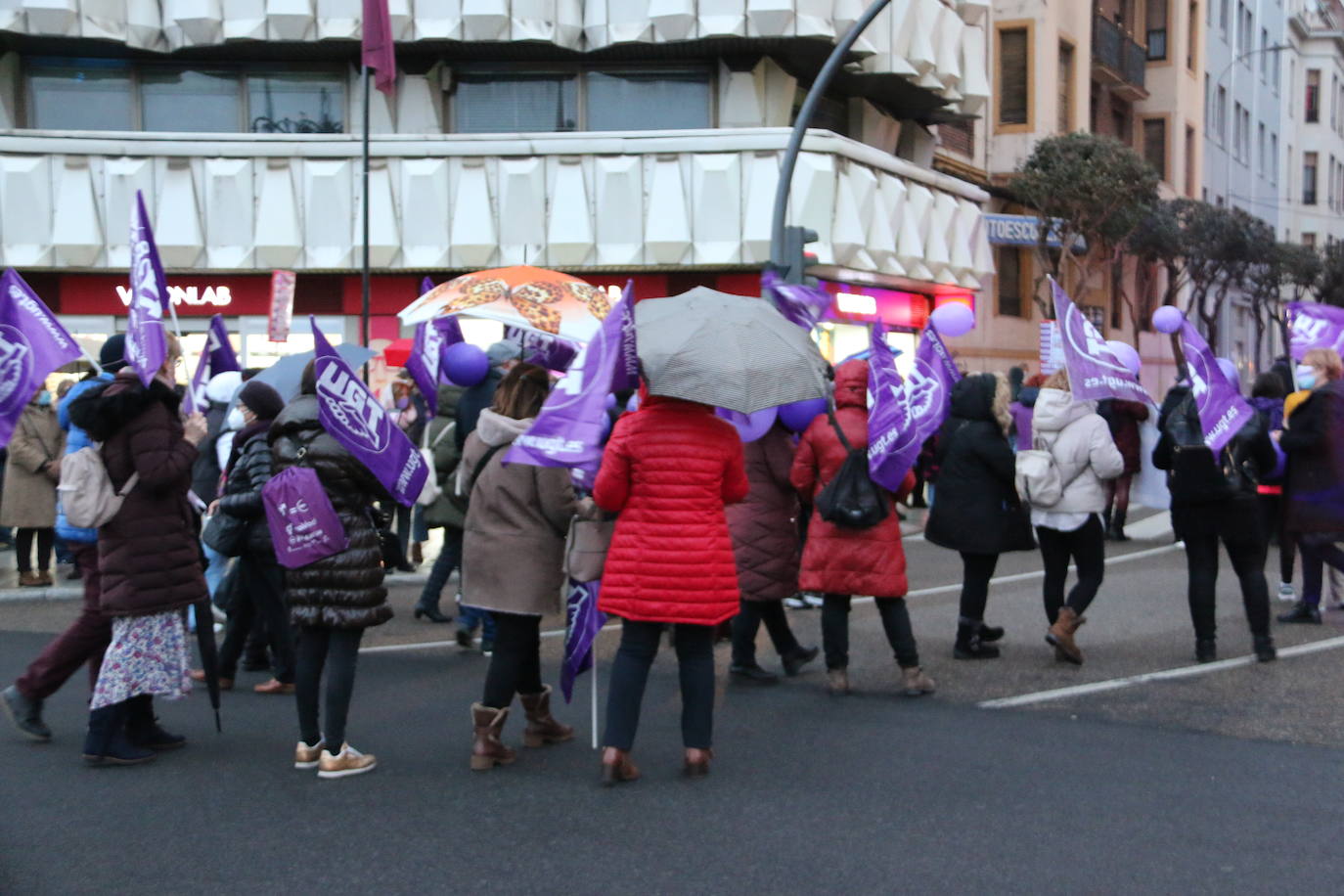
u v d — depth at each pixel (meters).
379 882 4.79
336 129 22.97
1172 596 11.68
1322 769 6.22
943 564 14.41
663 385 5.79
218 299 22.62
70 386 12.72
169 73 22.81
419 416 14.20
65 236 21.84
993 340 29.64
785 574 8.26
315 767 6.36
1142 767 6.27
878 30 23.11
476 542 6.32
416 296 22.72
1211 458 8.51
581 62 23.00
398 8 21.28
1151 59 40.22
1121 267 36.28
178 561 6.33
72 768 6.38
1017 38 30.56
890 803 5.72
